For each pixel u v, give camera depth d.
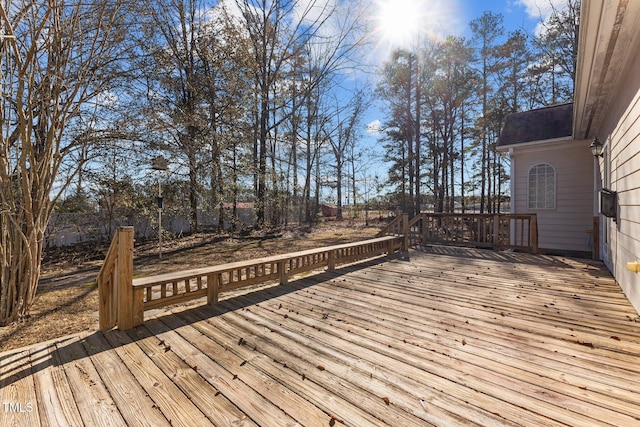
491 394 1.75
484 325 2.75
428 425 1.51
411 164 15.19
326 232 12.87
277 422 1.54
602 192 4.16
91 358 2.22
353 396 1.74
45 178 3.59
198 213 10.11
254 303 3.44
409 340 2.46
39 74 3.48
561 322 2.79
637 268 2.78
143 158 7.98
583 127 5.85
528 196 7.88
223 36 9.48
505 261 5.67
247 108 9.95
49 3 3.18
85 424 1.55
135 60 6.10
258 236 11.28
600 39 2.95
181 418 1.58
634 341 2.39
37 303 4.03
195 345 2.41
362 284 4.21
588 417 1.54
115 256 2.78
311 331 2.66
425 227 7.85
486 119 14.57
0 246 3.26
